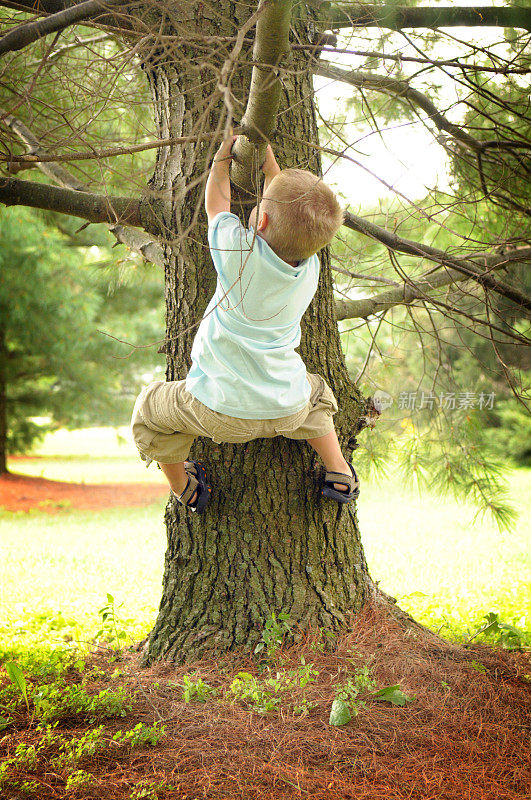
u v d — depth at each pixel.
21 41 2.32
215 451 3.27
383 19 3.11
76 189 3.99
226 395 2.55
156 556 7.89
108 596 4.02
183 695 2.84
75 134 2.55
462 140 3.87
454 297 4.88
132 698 2.85
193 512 3.33
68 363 15.12
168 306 3.40
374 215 4.38
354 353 7.86
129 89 3.75
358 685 2.86
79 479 18.20
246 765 2.41
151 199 3.33
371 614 3.40
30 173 5.00
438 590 5.89
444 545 8.43
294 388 2.67
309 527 3.31
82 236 10.16
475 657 3.36
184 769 2.40
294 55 3.10
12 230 10.79
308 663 3.03
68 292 13.22
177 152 3.23
